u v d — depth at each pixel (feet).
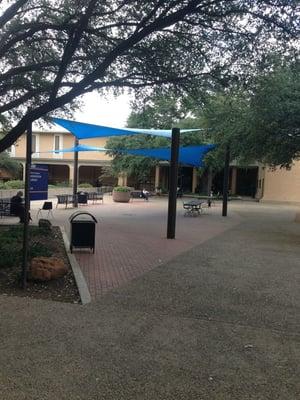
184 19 30.58
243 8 28.58
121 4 32.01
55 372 13.48
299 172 118.52
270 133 50.72
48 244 36.24
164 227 52.70
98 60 37.76
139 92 44.78
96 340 16.15
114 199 96.99
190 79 37.93
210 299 22.08
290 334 17.31
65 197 75.20
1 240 34.55
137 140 109.70
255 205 103.71
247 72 35.40
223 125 55.26
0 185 88.84
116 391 12.41
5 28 36.65
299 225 60.29
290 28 28.43
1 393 12.14
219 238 44.91
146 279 26.03
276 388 12.81
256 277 27.40
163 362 14.40
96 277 26.16
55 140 143.43
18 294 21.85
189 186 142.41
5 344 15.57
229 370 13.93
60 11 34.30
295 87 45.96
